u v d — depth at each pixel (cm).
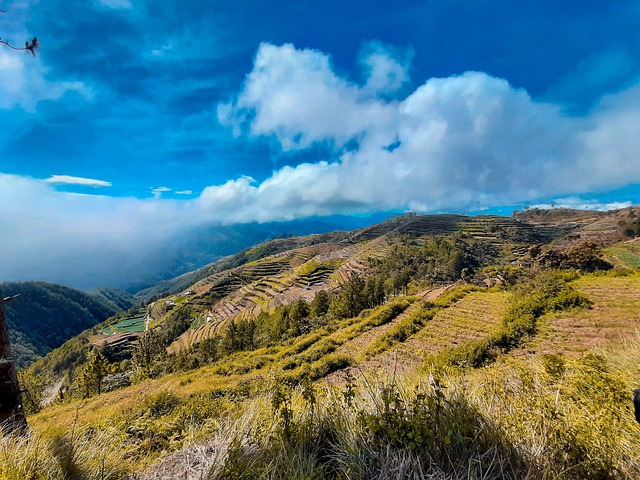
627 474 181
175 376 2281
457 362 1124
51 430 339
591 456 190
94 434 367
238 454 233
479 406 248
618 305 1398
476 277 6341
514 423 223
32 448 275
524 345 1231
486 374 360
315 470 214
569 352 1084
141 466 321
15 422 380
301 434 248
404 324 1991
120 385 2875
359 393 306
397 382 318
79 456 292
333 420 264
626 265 3641
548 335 1267
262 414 320
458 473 187
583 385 282
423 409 233
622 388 266
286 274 12588
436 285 6506
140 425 523
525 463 193
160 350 5559
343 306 4422
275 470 215
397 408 234
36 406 1962
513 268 4003
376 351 1672
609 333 1167
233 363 2336
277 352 2620
